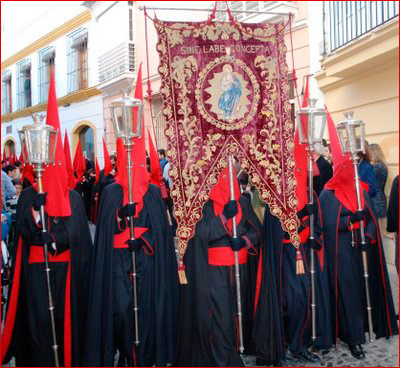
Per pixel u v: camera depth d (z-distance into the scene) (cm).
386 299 400
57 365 334
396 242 455
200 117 346
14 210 597
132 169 343
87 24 1372
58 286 349
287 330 372
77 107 1451
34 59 1669
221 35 349
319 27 779
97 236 347
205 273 345
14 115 1842
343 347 397
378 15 614
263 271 367
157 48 339
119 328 341
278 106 361
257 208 562
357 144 381
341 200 395
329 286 392
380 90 634
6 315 347
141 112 328
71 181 442
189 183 343
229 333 339
